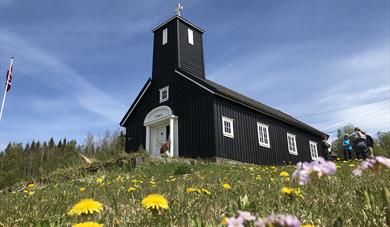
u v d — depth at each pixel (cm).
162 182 570
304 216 202
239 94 2339
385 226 167
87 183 748
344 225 180
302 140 2453
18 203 393
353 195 275
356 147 1537
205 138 1678
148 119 1984
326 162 110
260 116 2047
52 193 499
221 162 1593
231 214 213
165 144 1728
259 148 1938
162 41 2145
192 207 245
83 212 172
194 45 2158
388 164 116
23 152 7200
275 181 437
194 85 1817
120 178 824
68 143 7831
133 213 246
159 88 2039
